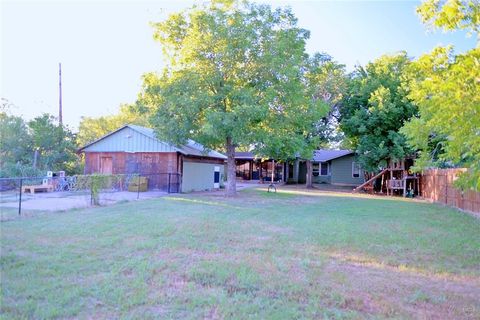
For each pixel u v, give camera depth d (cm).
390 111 2273
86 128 3803
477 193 1202
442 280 493
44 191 1794
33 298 386
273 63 1538
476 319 368
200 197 1638
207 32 1576
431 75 477
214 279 459
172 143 1633
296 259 569
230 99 1549
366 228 874
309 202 1548
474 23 436
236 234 757
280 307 377
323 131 2712
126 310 361
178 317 347
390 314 370
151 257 552
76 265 505
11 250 584
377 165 2419
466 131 410
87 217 934
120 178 1848
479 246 699
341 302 396
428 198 1920
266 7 1644
